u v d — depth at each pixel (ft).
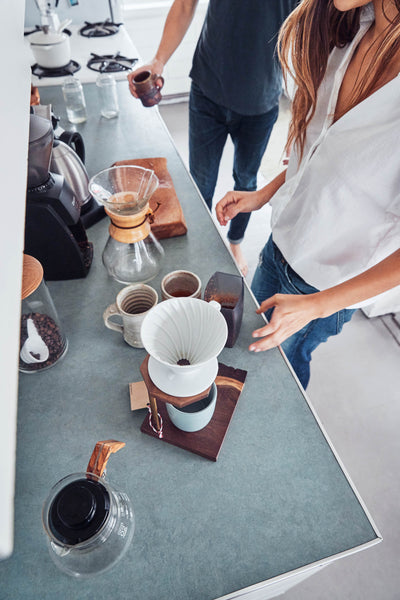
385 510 4.72
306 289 3.78
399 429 5.40
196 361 2.16
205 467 2.31
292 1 4.63
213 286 2.78
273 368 2.76
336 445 5.24
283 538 2.07
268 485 2.24
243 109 5.45
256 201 4.01
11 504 0.74
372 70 2.52
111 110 5.27
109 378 2.70
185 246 3.59
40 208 2.81
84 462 2.32
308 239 3.26
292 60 2.98
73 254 3.13
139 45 10.44
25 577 1.95
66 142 3.73
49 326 2.66
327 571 4.32
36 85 5.90
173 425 2.43
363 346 6.25
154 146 4.77
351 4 2.32
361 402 5.64
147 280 3.22
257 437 2.43
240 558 2.01
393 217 2.76
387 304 6.38
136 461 2.33
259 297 4.64
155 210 3.55
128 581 1.94
